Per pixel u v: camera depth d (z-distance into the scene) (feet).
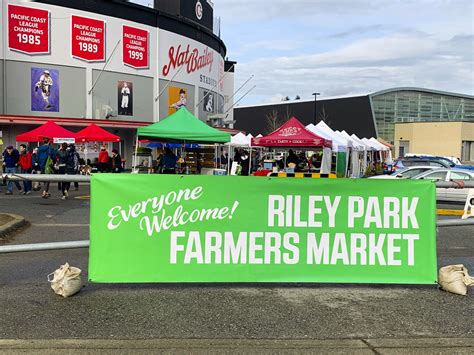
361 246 17.31
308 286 18.58
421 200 17.38
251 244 17.12
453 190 52.49
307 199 17.13
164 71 117.80
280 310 15.80
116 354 12.58
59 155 53.16
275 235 17.16
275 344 13.05
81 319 14.79
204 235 16.99
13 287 18.21
